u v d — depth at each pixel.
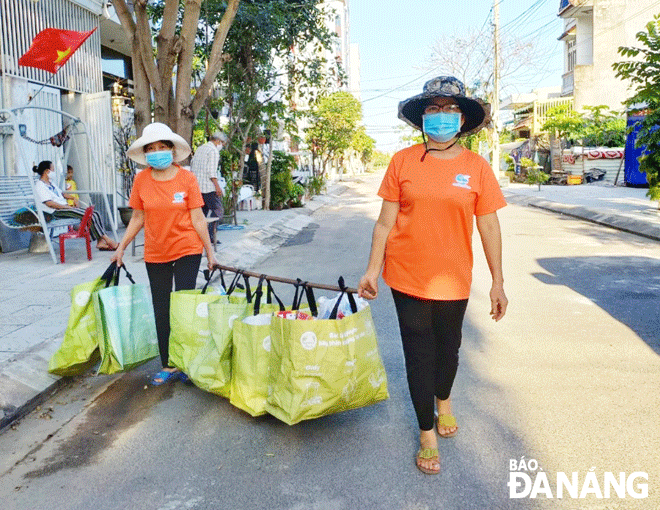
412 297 3.38
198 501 3.16
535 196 22.56
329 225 16.83
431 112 3.27
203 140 17.84
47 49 10.52
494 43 30.77
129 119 15.53
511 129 46.22
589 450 3.57
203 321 4.37
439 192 3.26
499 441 3.70
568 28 38.91
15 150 11.21
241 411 4.24
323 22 17.25
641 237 12.33
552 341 5.64
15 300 6.86
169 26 9.08
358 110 38.91
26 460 3.67
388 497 3.13
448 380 3.63
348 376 3.59
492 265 3.41
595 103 34.25
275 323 3.68
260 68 17.27
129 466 3.54
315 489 3.23
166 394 4.60
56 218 10.02
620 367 4.91
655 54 13.66
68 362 4.58
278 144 30.30
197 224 4.69
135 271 8.55
